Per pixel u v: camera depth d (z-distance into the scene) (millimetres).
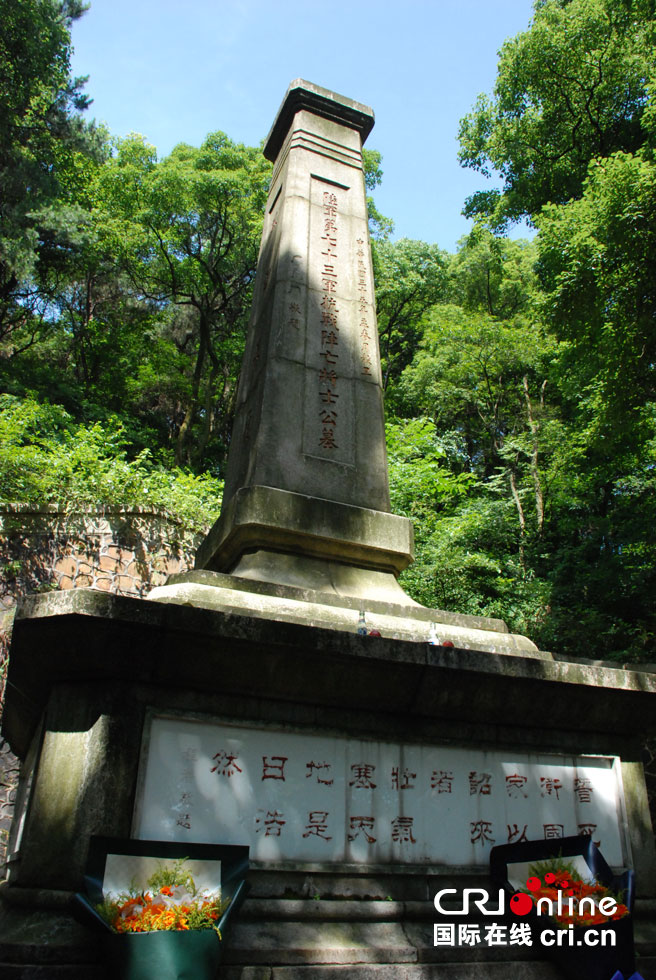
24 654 3180
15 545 8117
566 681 3807
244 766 3148
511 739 3781
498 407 16391
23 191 16781
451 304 18953
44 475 8867
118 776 2902
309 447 5070
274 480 4836
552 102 14383
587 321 10273
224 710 3215
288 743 3281
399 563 4852
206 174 18984
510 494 14984
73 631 3012
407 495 11594
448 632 4266
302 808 3178
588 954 2982
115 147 20812
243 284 21750
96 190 20359
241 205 19344
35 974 2439
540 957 3158
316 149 6469
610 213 9422
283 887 3014
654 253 9344
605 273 9719
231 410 22219
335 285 5852
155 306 23156
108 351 22391
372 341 5734
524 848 3357
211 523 9477
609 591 11312
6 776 6688
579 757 3916
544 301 10547
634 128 14047
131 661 3072
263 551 4461
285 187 6234
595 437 11328
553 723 3902
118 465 9289
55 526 8430
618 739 4086
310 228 6023
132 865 2703
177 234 20344
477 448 18312
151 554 8898
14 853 3268
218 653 3172
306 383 5305
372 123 6844
